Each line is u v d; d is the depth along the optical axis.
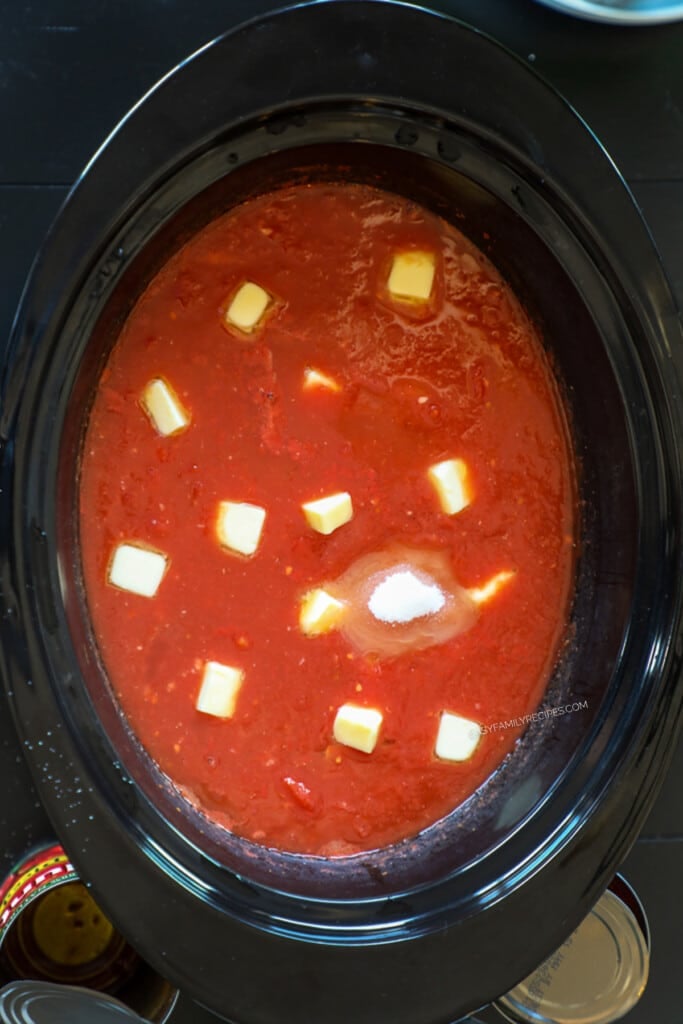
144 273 0.57
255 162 0.56
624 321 0.58
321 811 0.60
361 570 0.60
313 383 0.59
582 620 0.61
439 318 0.60
